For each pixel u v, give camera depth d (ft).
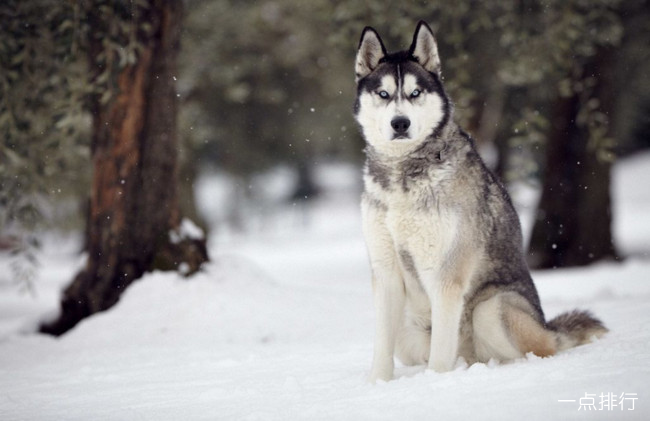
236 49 68.54
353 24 44.98
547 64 43.88
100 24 34.65
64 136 36.27
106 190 36.14
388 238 20.44
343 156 114.52
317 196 196.75
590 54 50.65
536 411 13.34
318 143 96.78
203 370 23.88
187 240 36.19
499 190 21.56
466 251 19.90
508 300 20.56
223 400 18.31
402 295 20.79
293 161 112.78
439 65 21.53
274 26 69.05
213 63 65.98
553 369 16.65
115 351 29.55
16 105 37.76
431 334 19.86
